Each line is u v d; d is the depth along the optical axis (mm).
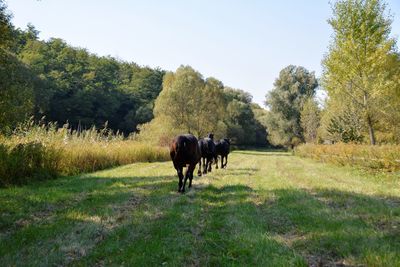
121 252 5059
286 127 64750
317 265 4652
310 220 6801
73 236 5785
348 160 21125
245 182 12398
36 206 8062
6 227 6367
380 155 17156
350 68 21438
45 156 13562
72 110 70938
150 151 25812
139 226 6406
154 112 50219
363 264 4621
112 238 5691
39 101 57656
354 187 11273
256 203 8719
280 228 6418
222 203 8719
